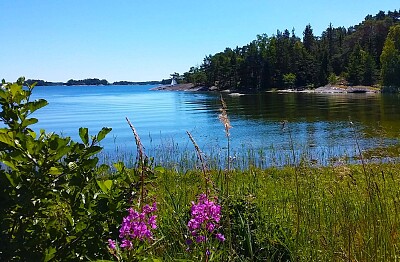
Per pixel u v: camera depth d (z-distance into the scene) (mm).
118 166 3113
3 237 2645
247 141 26891
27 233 2809
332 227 5141
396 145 22047
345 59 122062
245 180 8141
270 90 118375
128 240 2514
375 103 57406
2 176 2738
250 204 5254
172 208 4805
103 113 63812
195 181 7082
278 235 4879
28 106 3018
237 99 81875
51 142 2750
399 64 89500
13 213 2771
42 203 2854
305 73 118812
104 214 2854
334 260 4383
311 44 141875
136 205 2848
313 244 4680
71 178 2895
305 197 6137
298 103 63375
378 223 4949
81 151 2922
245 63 126688
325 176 8875
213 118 48094
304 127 33594
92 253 2857
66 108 79062
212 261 3434
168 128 39188
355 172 10820
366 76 103875
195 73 178125
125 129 39781
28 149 2723
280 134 29938
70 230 2871
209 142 27516
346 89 97062
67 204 3041
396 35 106750
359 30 132500
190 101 89312
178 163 14102
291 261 4484
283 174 11758
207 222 2857
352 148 21750
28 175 2764
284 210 5809
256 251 4508
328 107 53375
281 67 121750
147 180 3006
